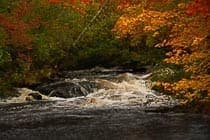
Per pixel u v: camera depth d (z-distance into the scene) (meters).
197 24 15.75
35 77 30.03
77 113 21.33
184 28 15.89
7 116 20.81
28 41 29.53
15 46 29.88
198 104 20.00
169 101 23.75
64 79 31.97
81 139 16.16
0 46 28.23
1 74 28.83
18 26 28.92
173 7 16.53
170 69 23.80
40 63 32.44
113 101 25.11
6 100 26.20
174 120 18.80
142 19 15.95
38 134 17.06
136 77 32.28
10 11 29.83
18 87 28.81
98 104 24.14
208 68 16.52
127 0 16.84
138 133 16.77
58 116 20.62
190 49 16.28
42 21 33.25
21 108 23.22
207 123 18.02
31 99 26.42
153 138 15.96
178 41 15.99
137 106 22.91
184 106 20.66
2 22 28.52
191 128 17.25
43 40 32.88
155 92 26.64
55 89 28.00
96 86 28.56
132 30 16.25
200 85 16.22
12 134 17.11
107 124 18.50
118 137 16.28
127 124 18.39
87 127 18.06
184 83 16.44
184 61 16.22
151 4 16.69
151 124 18.20
